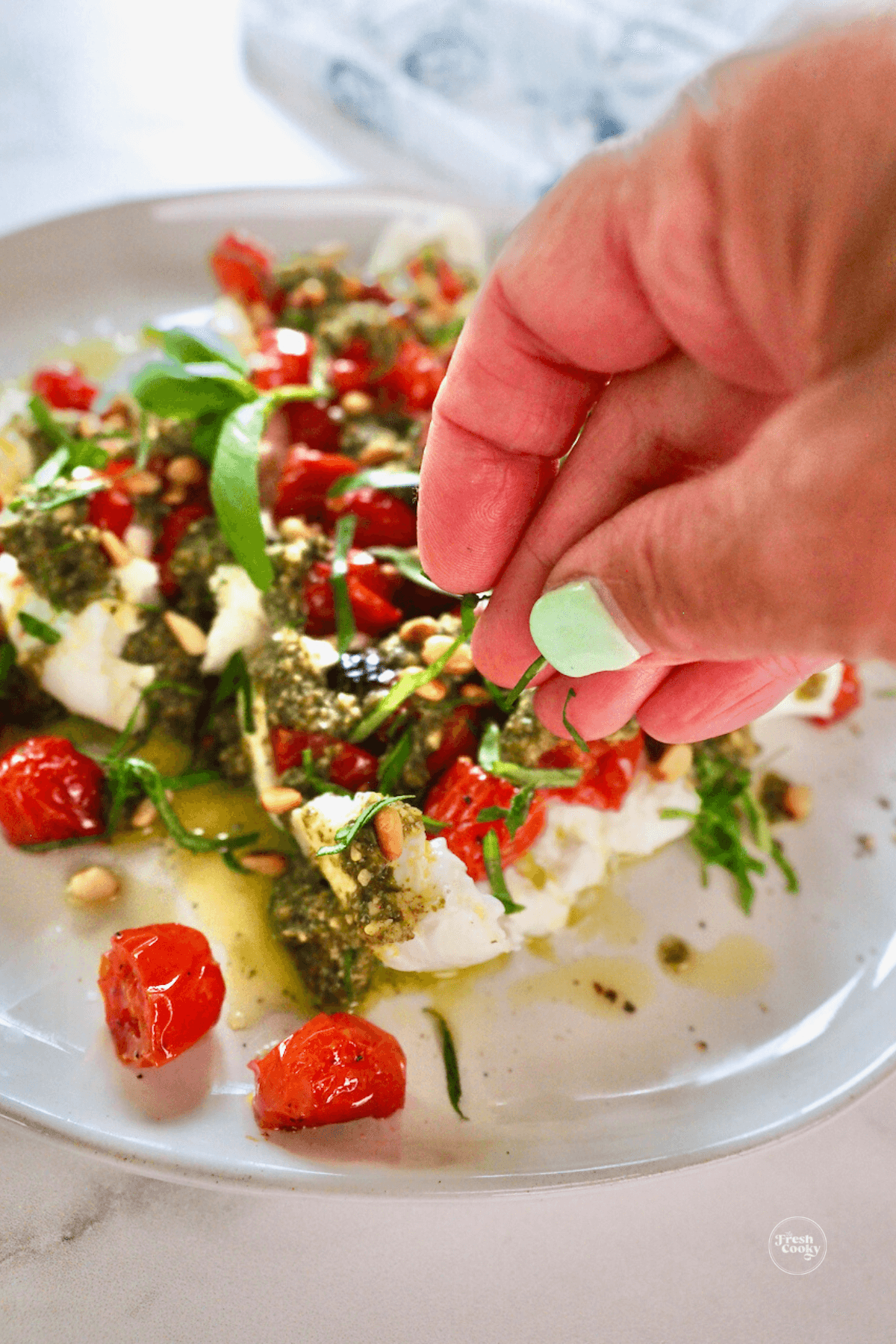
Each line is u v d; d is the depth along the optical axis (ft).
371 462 1.12
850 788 1.10
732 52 0.69
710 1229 0.85
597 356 0.76
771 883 1.03
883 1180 0.88
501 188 1.62
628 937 1.00
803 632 0.67
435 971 0.96
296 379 1.17
